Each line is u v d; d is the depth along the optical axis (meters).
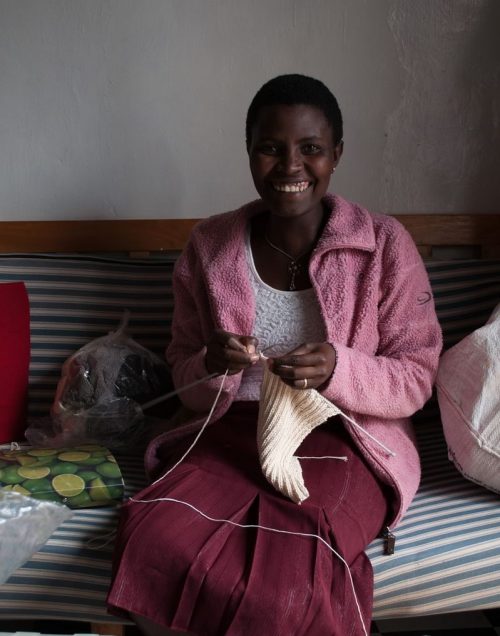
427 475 1.49
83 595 1.24
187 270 1.52
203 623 1.09
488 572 1.26
